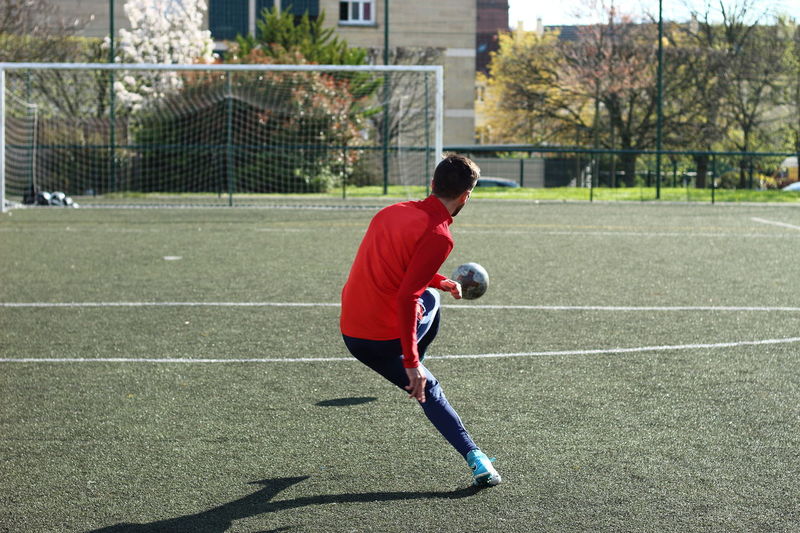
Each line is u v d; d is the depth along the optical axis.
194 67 20.62
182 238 15.83
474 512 3.84
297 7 44.41
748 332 7.74
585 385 5.93
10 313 8.56
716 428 5.01
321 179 30.12
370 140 35.16
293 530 3.67
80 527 3.70
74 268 11.82
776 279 11.14
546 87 43.31
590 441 4.79
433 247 3.81
